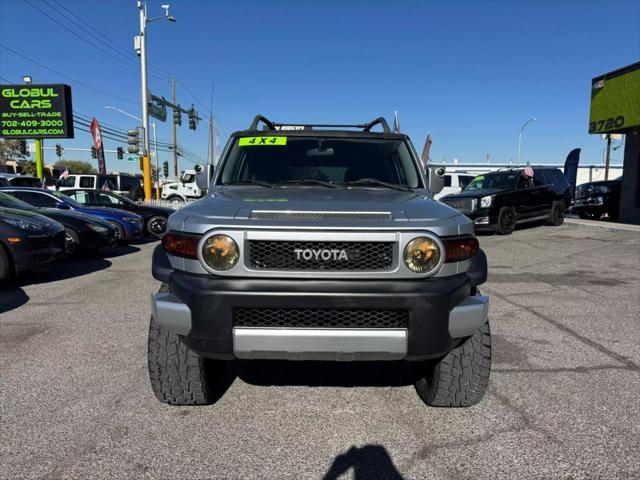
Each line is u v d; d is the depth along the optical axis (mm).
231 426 3082
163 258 3021
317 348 2660
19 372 3904
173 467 2637
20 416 3170
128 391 3561
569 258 9867
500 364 4129
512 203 13852
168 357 3090
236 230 2656
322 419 3188
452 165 43375
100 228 10172
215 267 2668
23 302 6273
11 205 9445
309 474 2594
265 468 2645
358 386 3719
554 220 15344
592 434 2967
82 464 2650
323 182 3867
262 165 4094
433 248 2680
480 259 2996
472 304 2768
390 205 3021
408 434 2994
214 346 2689
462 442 2896
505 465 2656
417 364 3623
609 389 3615
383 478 2562
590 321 5430
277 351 2680
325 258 2652
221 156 4180
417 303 2633
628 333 4988
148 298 6512
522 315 5680
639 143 15234
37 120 23359
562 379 3805
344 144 4254
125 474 2566
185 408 3320
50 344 4594
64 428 3025
